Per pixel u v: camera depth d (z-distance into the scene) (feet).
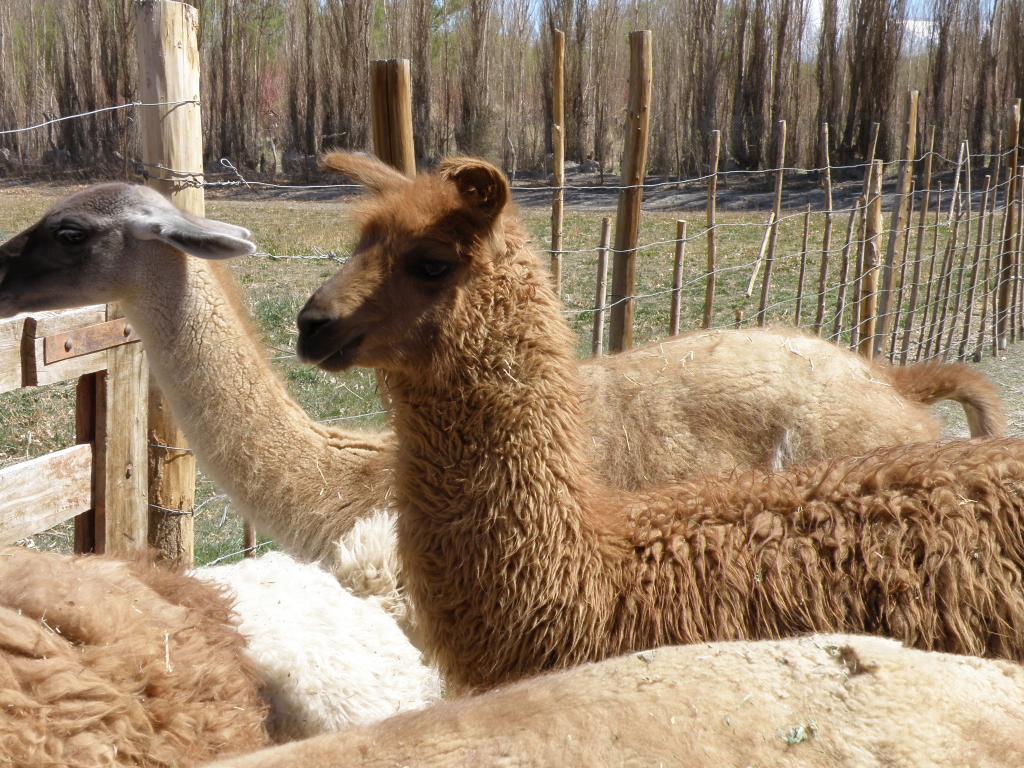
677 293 24.36
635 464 16.65
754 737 5.94
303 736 10.30
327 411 30.73
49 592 8.24
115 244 14.96
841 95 140.87
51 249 14.92
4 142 168.35
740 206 116.47
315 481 15.46
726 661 6.65
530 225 91.71
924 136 138.21
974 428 19.21
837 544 10.18
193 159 16.53
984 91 140.26
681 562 10.57
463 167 11.36
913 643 9.67
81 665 7.83
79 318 15.23
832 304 46.98
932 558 9.86
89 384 15.72
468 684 11.34
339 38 156.25
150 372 16.81
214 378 15.43
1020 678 6.72
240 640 9.75
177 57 16.06
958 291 38.83
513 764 5.61
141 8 15.84
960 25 138.92
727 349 17.48
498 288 11.53
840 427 16.85
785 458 16.78
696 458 16.65
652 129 154.30
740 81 141.69
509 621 10.93
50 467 14.97
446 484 11.34
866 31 137.39
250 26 167.53
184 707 8.25
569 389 11.66
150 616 8.85
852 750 5.91
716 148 27.48
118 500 16.22
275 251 70.54
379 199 12.50
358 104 158.10
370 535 13.41
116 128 162.30
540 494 11.00
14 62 168.04
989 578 9.73
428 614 11.51
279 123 175.63
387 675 11.35
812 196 121.08
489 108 156.56
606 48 155.22
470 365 11.39
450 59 165.07
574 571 10.77
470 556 11.16
